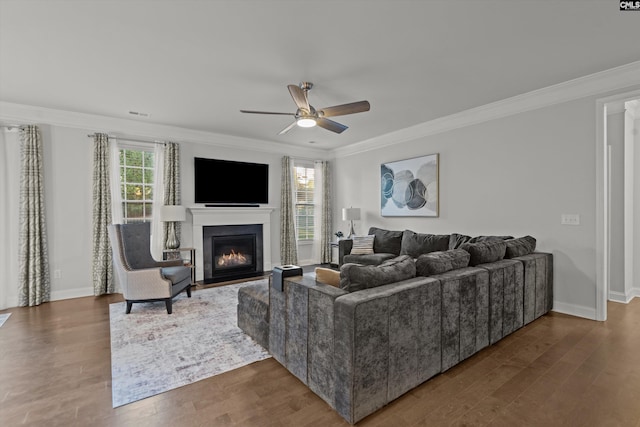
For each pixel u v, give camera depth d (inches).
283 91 137.0
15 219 153.9
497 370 88.7
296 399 76.5
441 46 100.8
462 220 173.9
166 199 190.5
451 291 87.0
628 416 69.1
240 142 223.9
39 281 154.4
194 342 109.4
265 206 237.8
